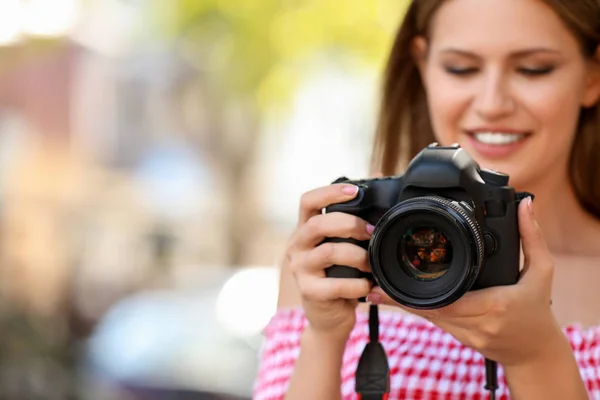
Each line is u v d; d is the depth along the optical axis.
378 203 2.71
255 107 16.08
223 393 9.41
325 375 2.81
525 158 2.97
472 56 2.95
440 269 2.47
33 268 12.63
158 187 24.34
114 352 9.79
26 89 22.12
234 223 21.34
